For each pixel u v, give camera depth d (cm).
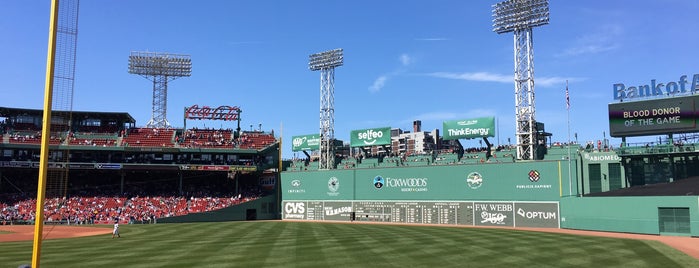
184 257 2689
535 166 6009
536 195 5959
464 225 6375
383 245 3253
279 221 7500
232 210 7881
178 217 7262
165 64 10206
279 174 8450
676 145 5247
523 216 6012
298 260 2558
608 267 2348
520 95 6488
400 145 17262
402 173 7131
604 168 5728
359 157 8612
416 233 4359
